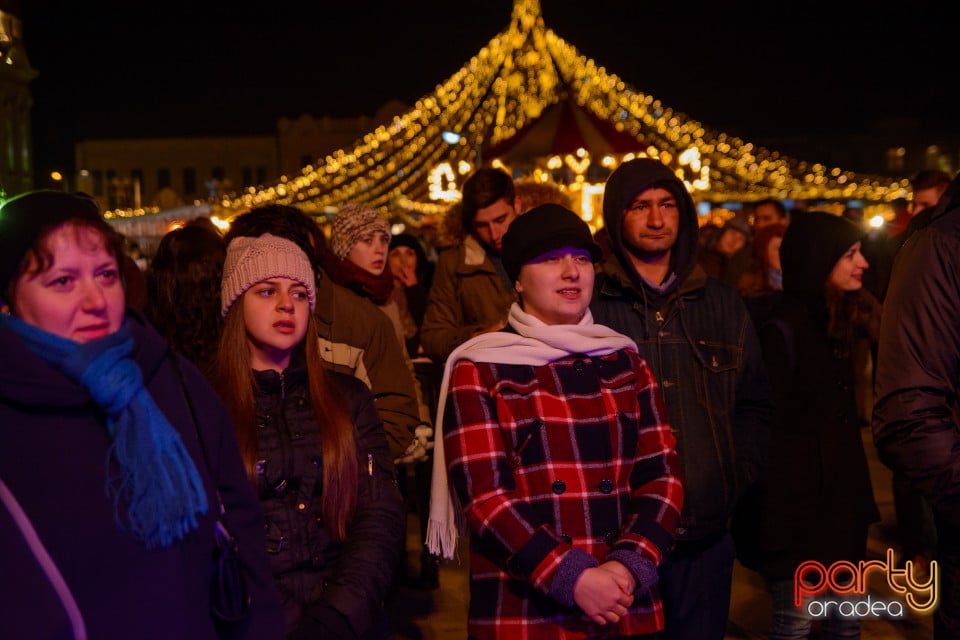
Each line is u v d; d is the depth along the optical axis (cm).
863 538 384
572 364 275
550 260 280
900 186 2947
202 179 5453
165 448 178
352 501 256
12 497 168
